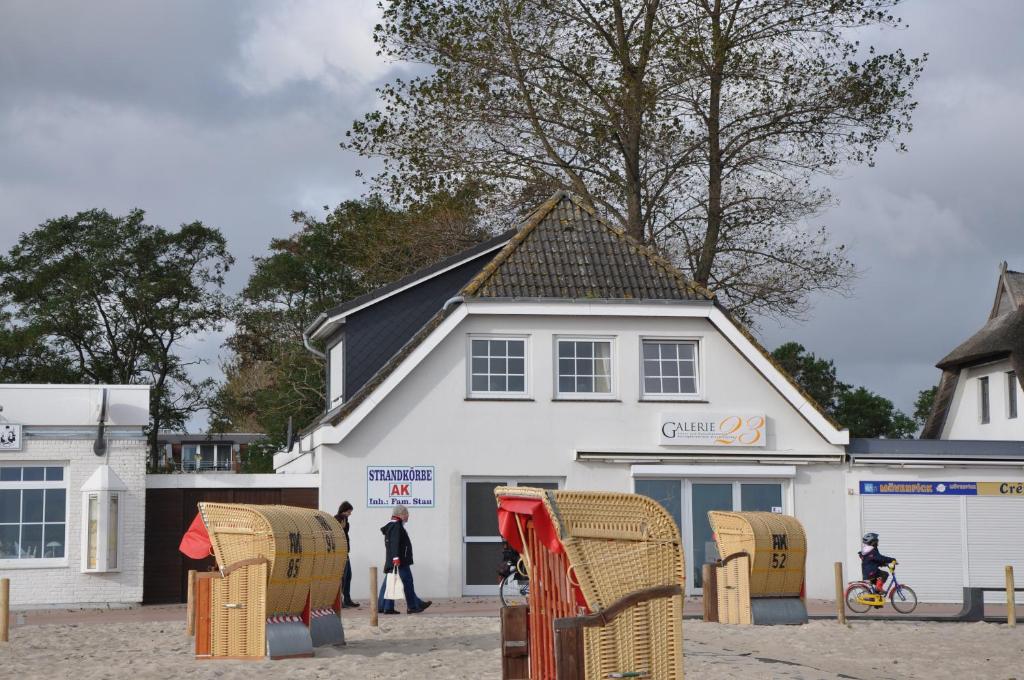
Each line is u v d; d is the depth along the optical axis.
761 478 30.42
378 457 29.14
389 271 44.84
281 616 17.28
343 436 28.86
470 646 18.42
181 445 88.00
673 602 11.96
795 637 20.19
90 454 28.62
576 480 29.89
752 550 22.12
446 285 33.44
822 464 30.61
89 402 28.69
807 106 38.62
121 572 28.45
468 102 38.88
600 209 40.25
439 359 29.72
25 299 74.81
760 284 40.09
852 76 38.44
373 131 39.62
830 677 15.21
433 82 39.06
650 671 11.81
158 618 24.61
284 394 58.72
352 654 17.48
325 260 69.00
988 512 30.80
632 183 40.16
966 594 24.30
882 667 16.78
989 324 45.50
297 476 29.77
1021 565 30.70
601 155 39.69
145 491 29.22
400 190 40.28
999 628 22.33
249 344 70.69
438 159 39.72
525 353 30.25
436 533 29.17
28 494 28.28
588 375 30.48
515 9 38.62
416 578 28.97
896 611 26.06
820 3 37.84
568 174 40.62
